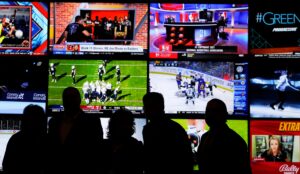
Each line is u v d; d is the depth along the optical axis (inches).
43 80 231.9
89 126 154.1
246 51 230.7
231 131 143.3
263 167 226.8
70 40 232.1
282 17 230.7
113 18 232.7
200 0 231.9
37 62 232.5
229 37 231.1
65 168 152.1
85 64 231.8
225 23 231.5
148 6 232.1
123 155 144.0
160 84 230.8
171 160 150.6
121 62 231.8
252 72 230.5
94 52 231.5
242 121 229.0
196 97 230.5
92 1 232.7
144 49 231.8
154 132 152.6
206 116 145.5
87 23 232.5
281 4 230.7
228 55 230.8
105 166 147.1
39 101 231.5
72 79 231.5
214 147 141.6
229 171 139.3
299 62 229.6
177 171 150.6
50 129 157.9
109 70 231.5
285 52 229.9
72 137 152.4
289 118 228.4
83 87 231.1
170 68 231.6
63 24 232.2
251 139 228.1
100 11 233.1
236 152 139.3
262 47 230.4
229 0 231.5
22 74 232.8
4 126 230.8
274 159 227.1
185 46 231.6
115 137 144.5
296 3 230.7
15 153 157.9
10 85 232.2
